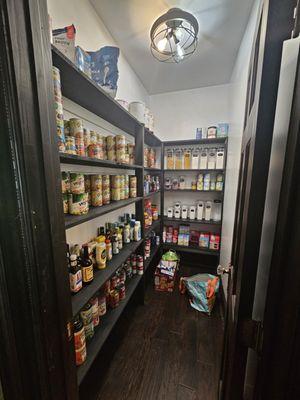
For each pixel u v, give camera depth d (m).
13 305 0.52
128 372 1.23
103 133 1.47
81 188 0.94
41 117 0.52
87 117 1.27
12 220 0.49
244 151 0.83
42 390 0.58
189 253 2.73
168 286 2.07
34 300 0.53
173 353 1.36
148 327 1.59
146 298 1.96
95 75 1.04
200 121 2.51
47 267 0.56
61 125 0.74
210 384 1.16
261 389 0.47
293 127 0.37
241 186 0.89
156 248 2.40
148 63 1.93
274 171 0.50
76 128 0.95
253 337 0.52
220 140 2.28
